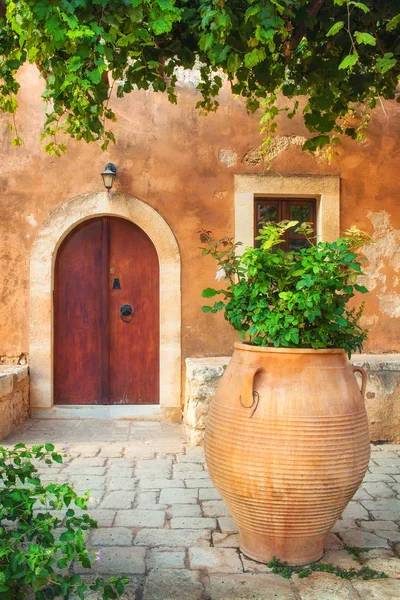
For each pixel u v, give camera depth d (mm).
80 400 6238
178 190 6105
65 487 2373
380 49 3271
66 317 6254
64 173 6059
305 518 2797
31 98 6043
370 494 3979
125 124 6082
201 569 2848
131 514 3529
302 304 2869
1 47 3246
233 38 2873
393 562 2943
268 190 6125
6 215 6027
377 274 6195
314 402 2785
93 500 2465
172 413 6078
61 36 2344
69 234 6254
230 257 3328
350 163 6207
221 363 5586
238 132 6148
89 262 6281
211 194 6125
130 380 6289
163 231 6070
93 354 6262
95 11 2539
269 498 2764
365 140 6219
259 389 2850
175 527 3350
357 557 2996
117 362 6285
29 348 6035
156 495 3859
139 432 5594
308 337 2994
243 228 6121
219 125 6145
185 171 6121
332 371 2900
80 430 5605
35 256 6031
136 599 2555
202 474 4309
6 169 6027
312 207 6363
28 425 5719
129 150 6082
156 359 6309
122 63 3268
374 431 5289
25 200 6039
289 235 6301
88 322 6270
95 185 6070
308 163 6168
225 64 3305
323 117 3873
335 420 2777
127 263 6309
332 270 2928
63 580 2260
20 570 2137
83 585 2238
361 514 3613
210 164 6133
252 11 2469
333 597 2594
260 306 3021
